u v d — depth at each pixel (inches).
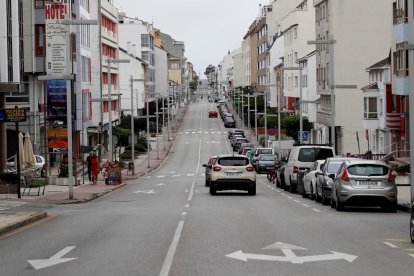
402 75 1616.6
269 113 4087.1
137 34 5393.7
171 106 5251.0
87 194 1397.6
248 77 6550.2
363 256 535.8
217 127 4960.6
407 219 852.0
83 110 2586.1
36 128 2223.2
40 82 2237.9
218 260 514.9
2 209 1031.0
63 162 1855.3
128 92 4525.1
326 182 1095.0
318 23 2906.0
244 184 1363.2
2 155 1790.1
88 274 463.8
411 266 488.1
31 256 558.9
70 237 685.9
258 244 609.0
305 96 3277.6
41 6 2161.7
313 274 454.0
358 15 2600.9
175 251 564.7
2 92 1734.7
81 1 2576.3
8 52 1667.1
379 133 2256.4
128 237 673.0
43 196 1321.4
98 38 3068.4
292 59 3708.2
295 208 1043.3
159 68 6097.4
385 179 964.6
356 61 2613.2
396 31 1665.8
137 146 3535.9
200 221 823.7
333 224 788.0
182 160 3238.2
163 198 1327.5
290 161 1521.9
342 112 2620.6
